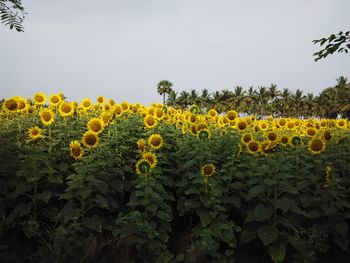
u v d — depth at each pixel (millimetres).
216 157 3680
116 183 3402
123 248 3104
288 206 3049
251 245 3385
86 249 2930
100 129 3229
